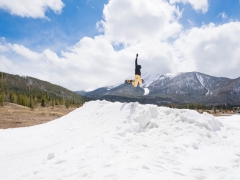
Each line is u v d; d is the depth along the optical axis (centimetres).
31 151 902
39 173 590
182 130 981
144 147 799
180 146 794
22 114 3200
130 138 902
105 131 1045
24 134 1308
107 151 727
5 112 3278
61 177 517
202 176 550
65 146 910
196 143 848
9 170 662
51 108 6531
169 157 682
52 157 744
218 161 683
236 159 703
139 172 521
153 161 620
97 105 1617
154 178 494
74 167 598
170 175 531
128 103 1325
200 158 708
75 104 9188
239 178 556
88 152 735
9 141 1130
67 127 1366
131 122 1065
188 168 611
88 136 1026
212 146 864
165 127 1033
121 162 596
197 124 1046
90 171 534
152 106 1195
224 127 1188
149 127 1071
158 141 878
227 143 935
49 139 1129
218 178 553
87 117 1460
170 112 1169
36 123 2330
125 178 478
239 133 1126
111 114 1313
